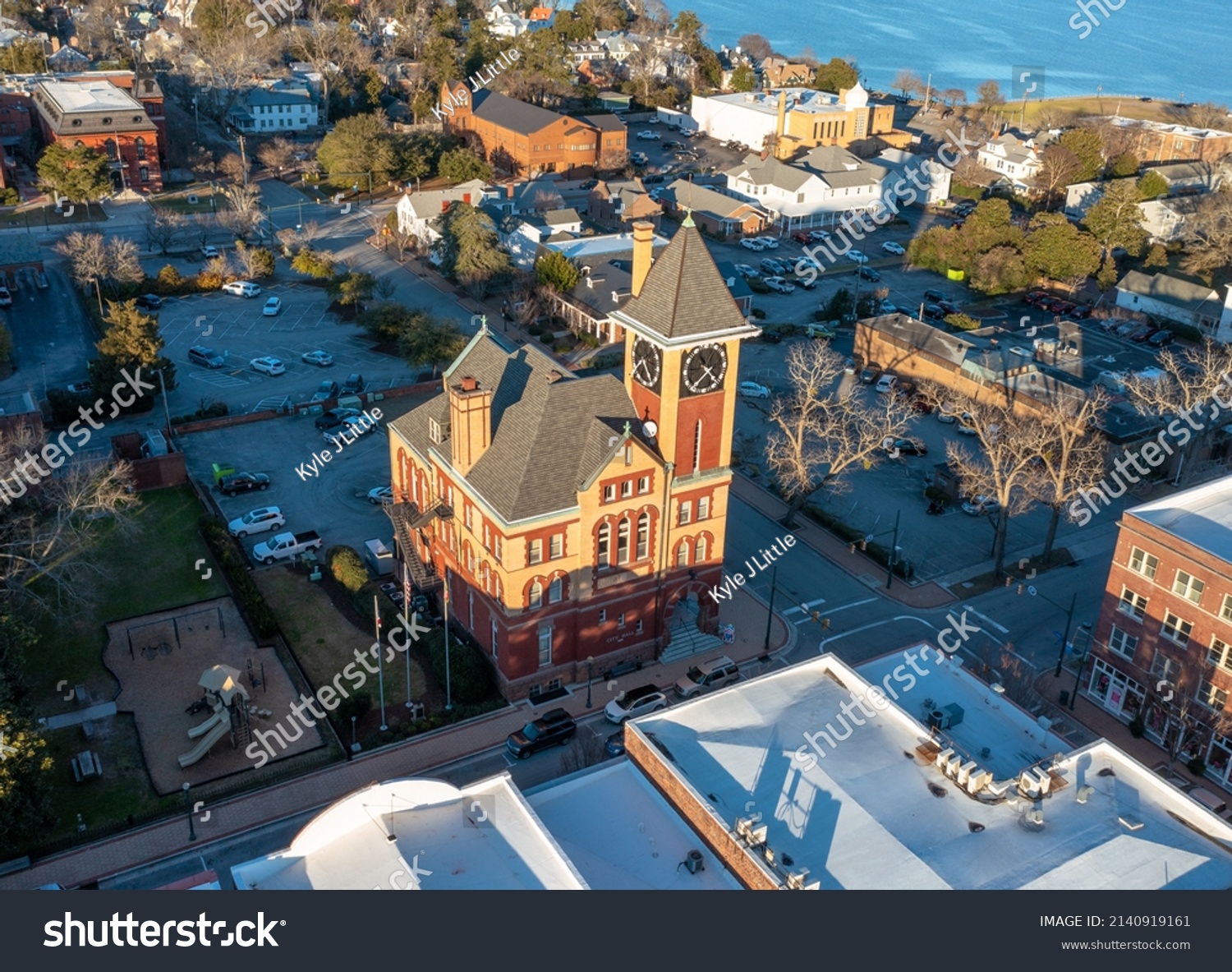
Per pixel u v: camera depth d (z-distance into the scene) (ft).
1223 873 162.09
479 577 252.62
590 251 511.40
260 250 511.81
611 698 254.88
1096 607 296.92
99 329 442.50
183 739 234.17
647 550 256.52
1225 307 469.16
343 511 328.70
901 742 190.60
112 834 208.23
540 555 239.71
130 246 481.46
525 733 235.61
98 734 233.76
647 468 245.65
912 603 296.30
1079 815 173.47
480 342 276.41
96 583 285.43
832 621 287.28
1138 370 417.28
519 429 244.83
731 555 315.17
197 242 551.59
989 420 359.25
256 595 274.77
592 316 458.50
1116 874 160.86
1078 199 645.10
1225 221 570.05
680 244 239.71
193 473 345.31
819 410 392.27
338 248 560.20
